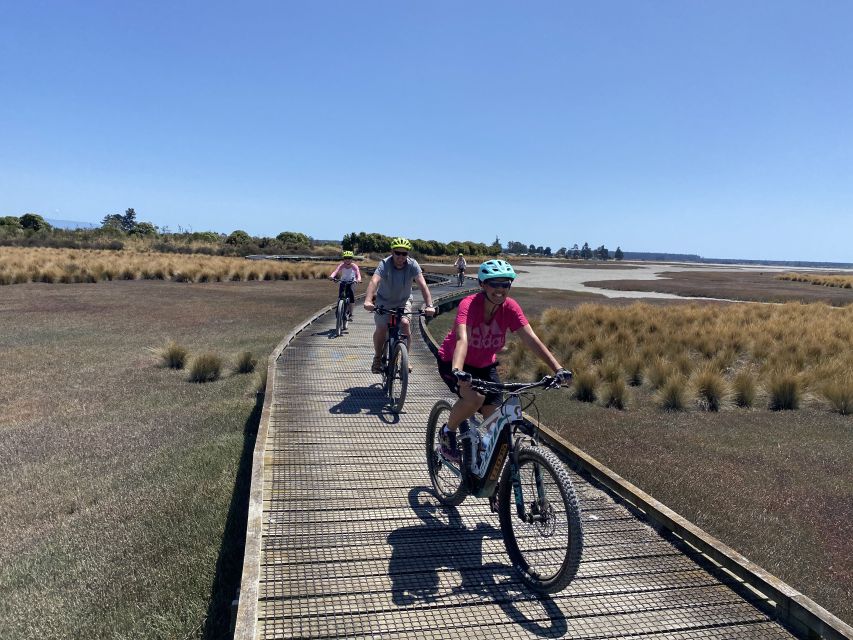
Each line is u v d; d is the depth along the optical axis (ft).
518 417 12.05
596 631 11.00
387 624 10.94
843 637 10.11
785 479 22.56
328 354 35.42
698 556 13.47
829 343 45.42
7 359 38.88
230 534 17.30
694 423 29.71
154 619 13.53
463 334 12.43
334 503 15.83
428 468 16.94
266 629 10.64
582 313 59.72
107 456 23.45
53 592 14.73
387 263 23.47
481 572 12.76
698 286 149.28
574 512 10.69
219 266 109.81
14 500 19.74
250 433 26.13
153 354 40.01
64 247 164.66
